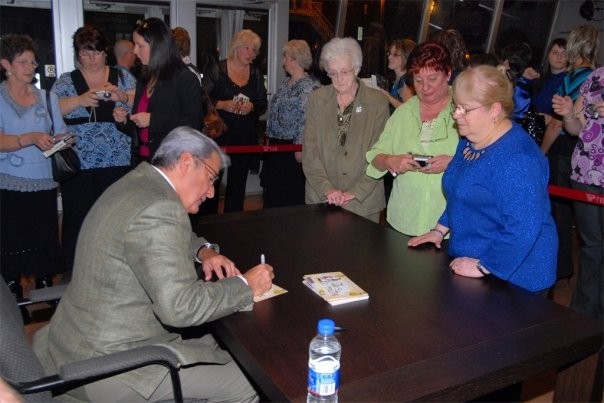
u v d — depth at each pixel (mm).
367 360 1227
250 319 1431
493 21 7137
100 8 4602
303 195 4078
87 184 3174
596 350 1359
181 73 2834
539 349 1279
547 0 7402
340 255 1893
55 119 2838
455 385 1139
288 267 1776
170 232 1375
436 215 2279
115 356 1301
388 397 1093
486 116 1642
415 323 1407
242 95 4031
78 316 1455
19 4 4285
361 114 2508
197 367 1528
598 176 2652
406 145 2318
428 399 1108
